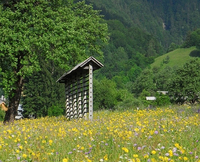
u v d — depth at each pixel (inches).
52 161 295.4
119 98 4549.7
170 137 358.3
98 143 351.6
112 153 303.7
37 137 393.7
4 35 845.2
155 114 619.5
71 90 930.1
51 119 866.8
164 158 261.0
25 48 841.5
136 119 524.7
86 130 425.7
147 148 309.3
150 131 367.9
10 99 957.8
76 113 878.4
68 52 930.1
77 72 819.4
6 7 951.6
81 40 989.8
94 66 712.4
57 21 937.5
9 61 881.5
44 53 916.6
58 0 999.6
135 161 270.1
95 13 1173.7
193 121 474.9
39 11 912.9
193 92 3592.5
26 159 298.4
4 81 860.6
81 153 308.8
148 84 6683.1
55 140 373.1
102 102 3937.0
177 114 620.7
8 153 322.0
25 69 870.4
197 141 335.0
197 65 3865.7
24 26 864.3
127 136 357.7
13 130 482.6
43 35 877.8
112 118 570.9
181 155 288.7
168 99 3454.7
